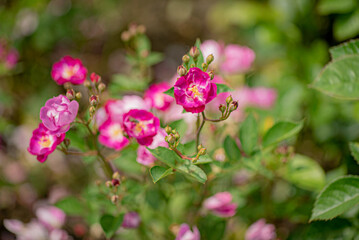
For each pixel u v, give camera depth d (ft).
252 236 2.65
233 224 2.82
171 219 2.67
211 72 2.08
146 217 2.65
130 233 2.76
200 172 2.10
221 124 2.68
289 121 2.32
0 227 3.38
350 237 2.40
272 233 2.71
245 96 2.92
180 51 5.06
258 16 3.74
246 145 2.35
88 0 4.71
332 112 3.11
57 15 4.11
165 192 2.63
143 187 2.42
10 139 3.69
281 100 2.87
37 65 4.10
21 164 3.63
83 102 3.42
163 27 5.33
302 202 2.84
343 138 3.16
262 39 3.58
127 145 2.33
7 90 3.92
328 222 2.43
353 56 2.19
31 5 3.86
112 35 5.01
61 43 4.48
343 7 3.00
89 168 3.18
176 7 5.53
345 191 2.17
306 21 3.43
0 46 3.18
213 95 2.05
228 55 2.95
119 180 2.29
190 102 2.04
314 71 3.18
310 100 3.15
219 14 4.98
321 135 3.22
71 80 2.27
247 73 3.11
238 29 4.95
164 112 2.47
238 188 2.69
